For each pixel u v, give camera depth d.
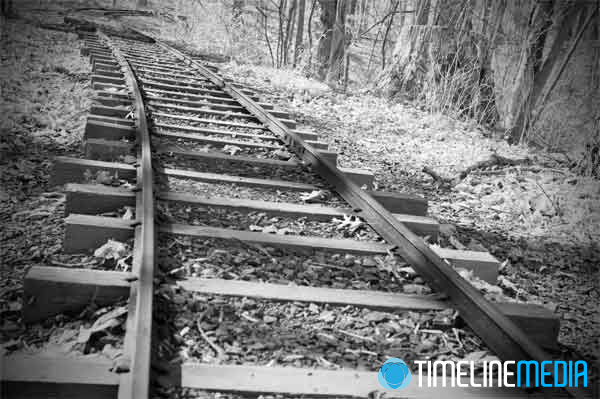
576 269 5.64
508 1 12.64
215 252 4.03
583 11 11.40
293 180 6.20
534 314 3.62
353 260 4.29
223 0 23.61
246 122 8.91
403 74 14.59
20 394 2.35
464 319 3.48
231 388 2.58
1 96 8.45
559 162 9.73
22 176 5.45
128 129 6.69
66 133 7.18
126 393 2.29
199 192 5.33
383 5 19.55
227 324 3.18
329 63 17.84
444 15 13.91
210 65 14.54
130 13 36.84
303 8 20.16
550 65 11.71
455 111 12.79
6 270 3.65
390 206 5.86
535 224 6.91
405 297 3.71
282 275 3.90
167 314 3.15
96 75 10.21
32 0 31.20
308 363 2.94
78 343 2.82
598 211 7.10
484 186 7.93
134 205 4.53
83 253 3.89
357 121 11.16
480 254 4.68
